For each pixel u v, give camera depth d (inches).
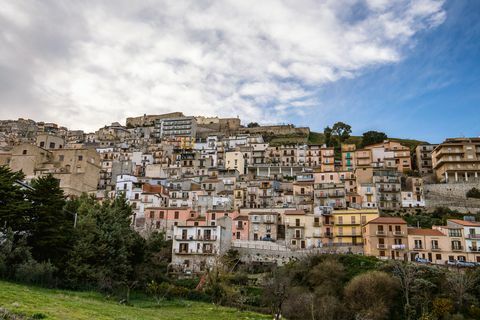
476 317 2802.7
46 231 2652.6
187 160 7618.1
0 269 2262.6
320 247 4439.0
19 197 2682.1
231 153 7524.6
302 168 7288.4
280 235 5044.3
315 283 3383.4
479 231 4106.8
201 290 3245.6
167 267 3882.9
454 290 3053.6
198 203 5502.0
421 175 6712.6
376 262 3604.8
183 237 4242.1
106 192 5526.6
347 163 7135.8
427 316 2753.4
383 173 5816.9
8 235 2428.6
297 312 2898.6
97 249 2844.5
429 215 5196.9
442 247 4119.1
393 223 4269.2
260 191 5910.4
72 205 3302.2
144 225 4948.3
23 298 1664.6
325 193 5625.0
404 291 3085.6
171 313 2346.2
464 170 6254.9
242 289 3376.0
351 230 4709.6
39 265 2368.4
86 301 2080.5
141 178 6181.1
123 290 2920.8
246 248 4254.4
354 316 2908.5
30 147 5526.6
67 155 5639.8
